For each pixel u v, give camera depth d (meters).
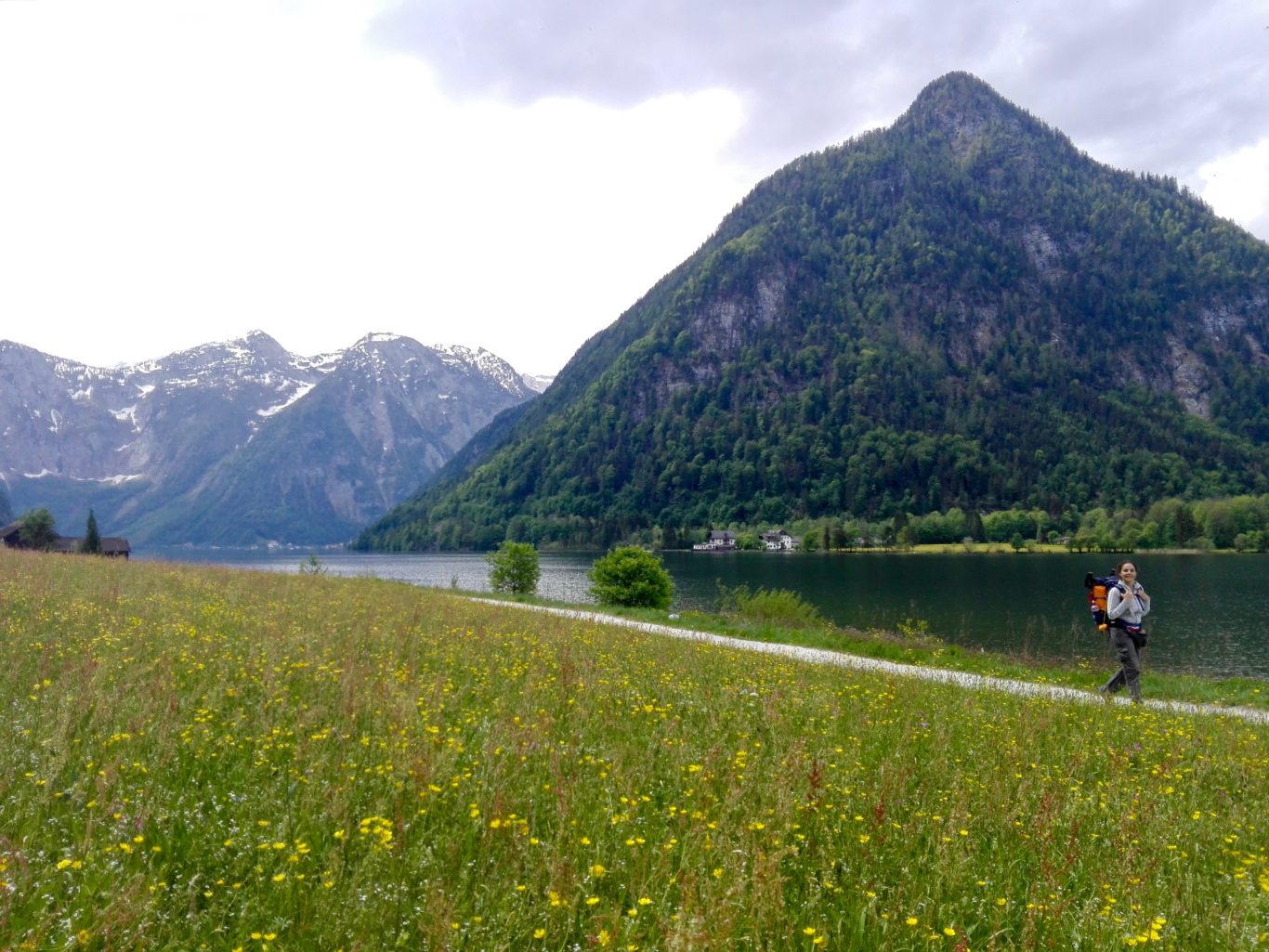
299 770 5.78
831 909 4.33
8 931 3.48
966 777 6.62
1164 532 148.62
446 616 16.28
